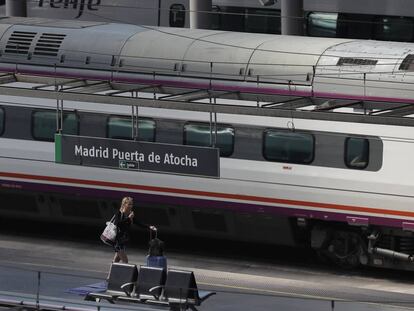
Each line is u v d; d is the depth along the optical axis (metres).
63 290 53.47
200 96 75.25
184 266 73.81
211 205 74.75
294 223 73.56
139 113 76.31
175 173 75.06
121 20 106.88
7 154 80.31
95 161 77.12
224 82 75.56
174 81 77.00
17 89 75.19
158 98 74.75
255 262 75.56
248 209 73.88
